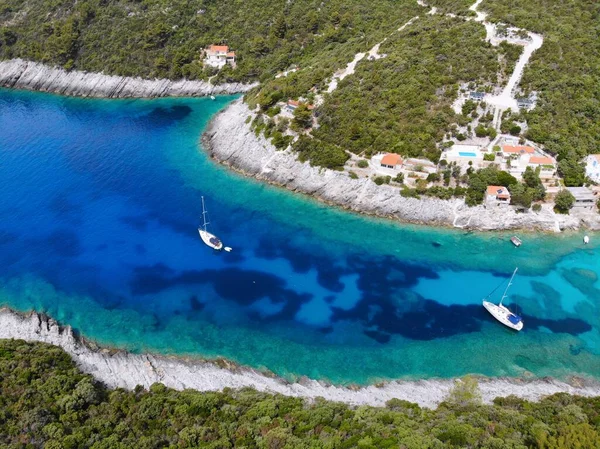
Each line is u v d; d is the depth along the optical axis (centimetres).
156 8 17650
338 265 8562
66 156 12275
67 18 17738
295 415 5325
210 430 5062
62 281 8100
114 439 4844
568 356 6812
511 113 10494
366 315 7488
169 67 16575
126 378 6253
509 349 6919
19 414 5150
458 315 7506
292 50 16188
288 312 7519
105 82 16462
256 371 6506
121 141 13138
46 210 10044
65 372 6022
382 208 9819
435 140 10169
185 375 6362
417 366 6625
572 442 4575
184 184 11100
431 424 5166
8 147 12656
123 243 9088
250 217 9931
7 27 17775
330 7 16912
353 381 6381
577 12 12344
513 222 9331
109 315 7406
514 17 12419
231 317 7412
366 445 4600
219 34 17262
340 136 10844
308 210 10131
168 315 7431
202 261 8638
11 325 7112
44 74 17000
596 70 11062
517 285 8100
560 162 9844
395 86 11362
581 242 9088
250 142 11850
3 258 8600
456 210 9488
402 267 8512
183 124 14188
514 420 5191
